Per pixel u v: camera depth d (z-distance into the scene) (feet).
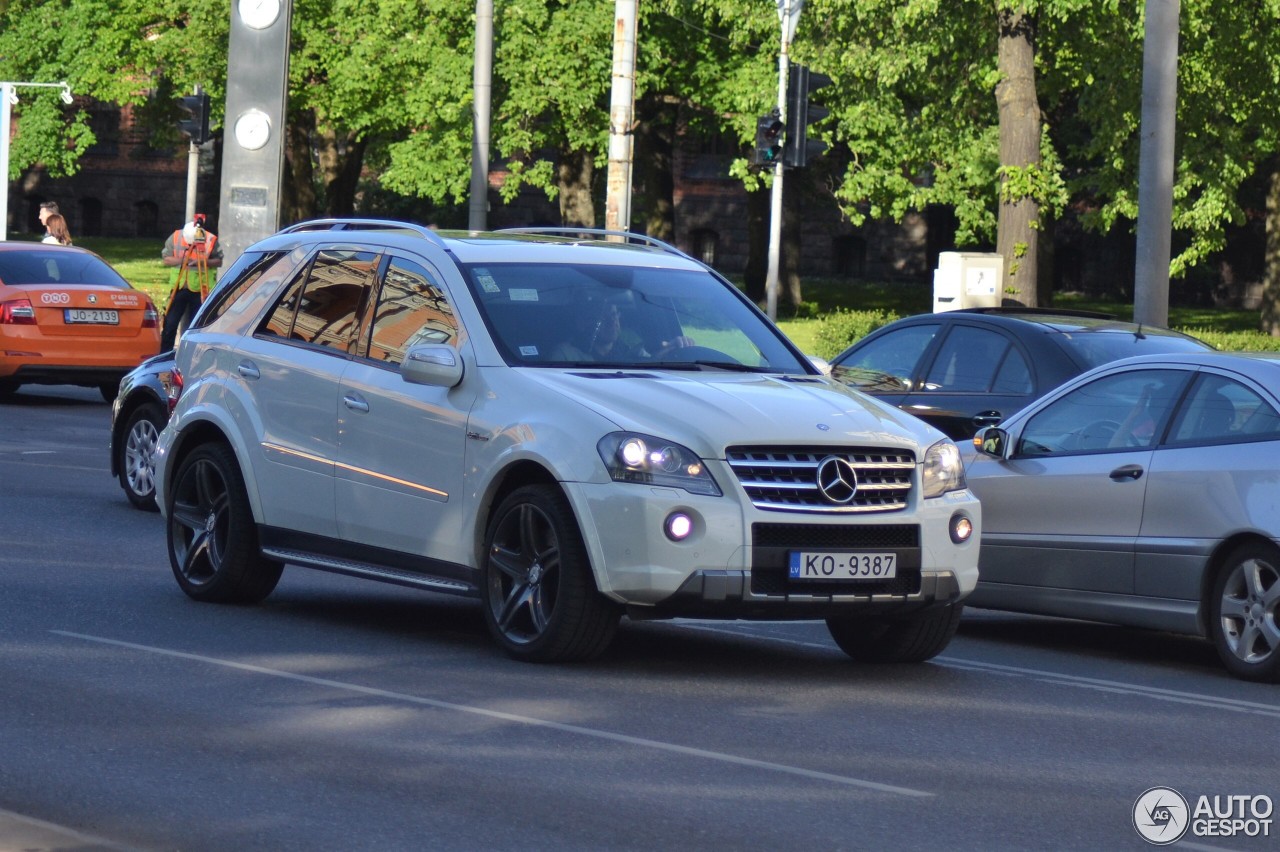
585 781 27.53
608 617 35.86
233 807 25.59
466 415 37.81
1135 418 42.27
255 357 43.57
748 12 156.56
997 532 44.16
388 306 41.11
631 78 99.35
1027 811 26.61
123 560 50.55
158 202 327.26
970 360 55.21
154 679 34.55
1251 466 39.24
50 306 94.07
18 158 236.63
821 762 29.30
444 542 38.11
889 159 158.71
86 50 231.71
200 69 198.70
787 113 88.28
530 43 167.02
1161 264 73.61
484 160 126.52
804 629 44.06
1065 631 46.75
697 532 34.32
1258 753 31.48
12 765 27.68
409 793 26.53
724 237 284.61
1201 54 126.82
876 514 35.53
